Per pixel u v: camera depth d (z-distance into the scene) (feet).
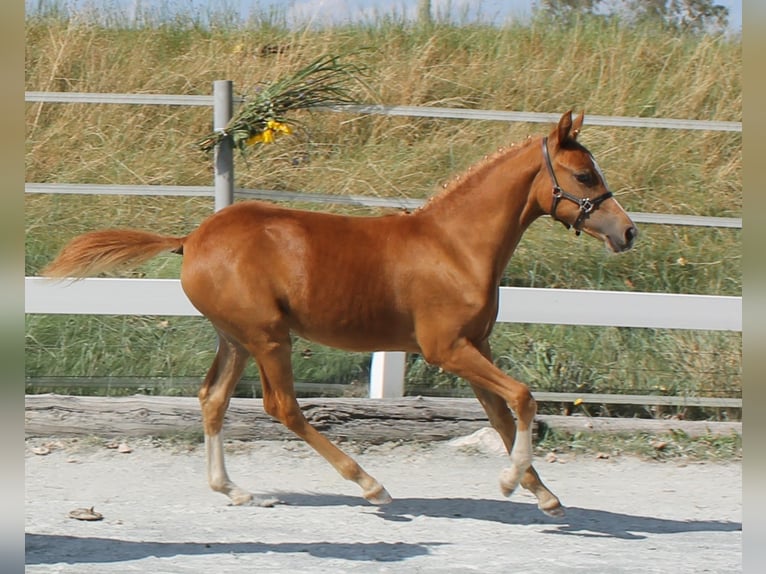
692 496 20.92
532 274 28.30
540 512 19.57
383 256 18.35
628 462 23.03
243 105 24.08
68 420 22.70
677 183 31.40
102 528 17.58
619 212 18.30
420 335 18.48
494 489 20.94
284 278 18.34
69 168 30.78
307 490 20.51
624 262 29.12
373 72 33.60
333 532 17.81
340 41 35.40
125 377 24.79
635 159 31.65
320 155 31.12
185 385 24.84
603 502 20.34
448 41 35.94
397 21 36.60
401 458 22.66
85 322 25.72
